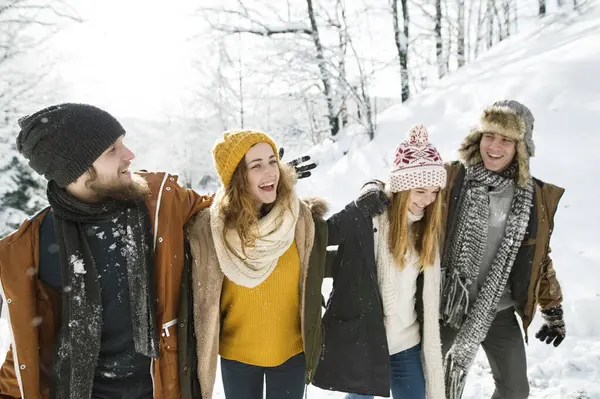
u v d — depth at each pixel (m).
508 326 2.59
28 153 1.65
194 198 2.15
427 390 2.45
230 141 2.05
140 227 1.79
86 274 1.72
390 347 2.41
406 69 12.84
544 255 2.51
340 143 10.74
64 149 1.61
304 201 2.33
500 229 2.51
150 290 1.80
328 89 13.04
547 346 3.56
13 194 9.16
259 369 2.35
